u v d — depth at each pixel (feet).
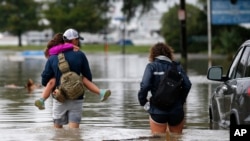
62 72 92.22
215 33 433.07
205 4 456.45
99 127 101.45
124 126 105.19
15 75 238.68
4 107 133.08
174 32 436.35
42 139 88.17
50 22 646.74
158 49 85.51
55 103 93.66
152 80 84.74
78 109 93.15
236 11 315.58
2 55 456.04
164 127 86.07
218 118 98.32
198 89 175.73
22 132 95.14
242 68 88.74
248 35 401.70
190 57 372.58
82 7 628.28
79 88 91.61
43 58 399.24
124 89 177.27
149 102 85.71
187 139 86.89
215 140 86.48
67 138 88.63
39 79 215.72
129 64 310.86
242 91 79.51
